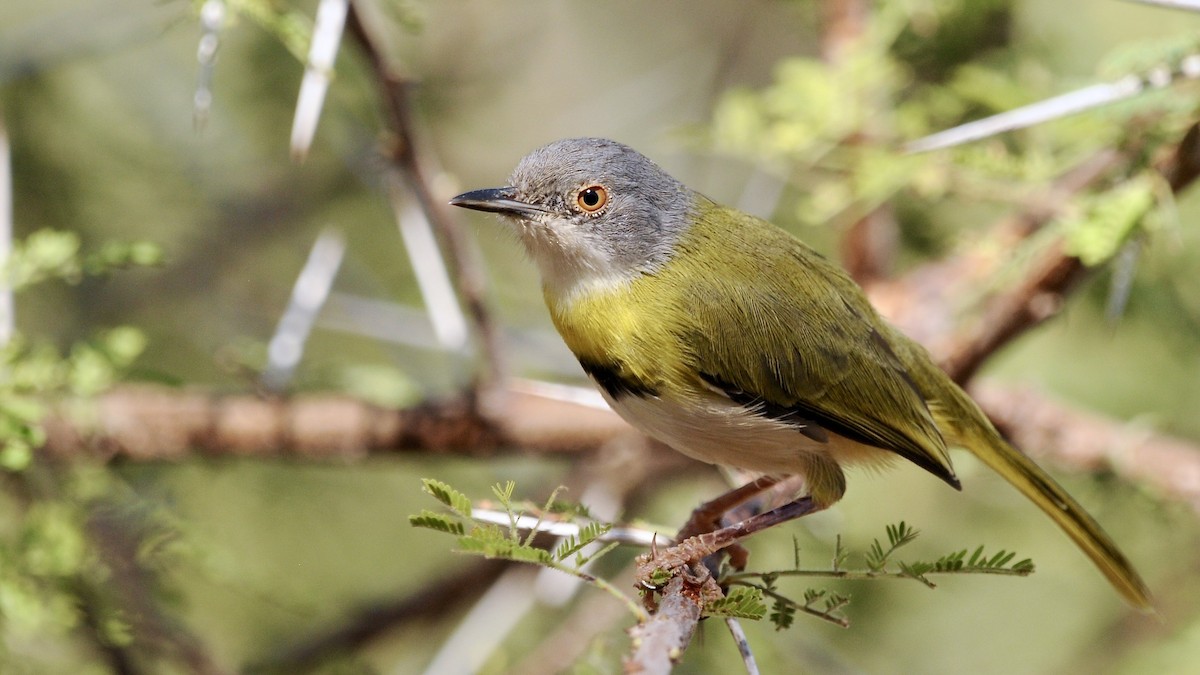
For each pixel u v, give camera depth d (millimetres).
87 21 12719
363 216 15711
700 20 18312
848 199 11812
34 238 9852
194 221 15086
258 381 11227
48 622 9656
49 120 13938
